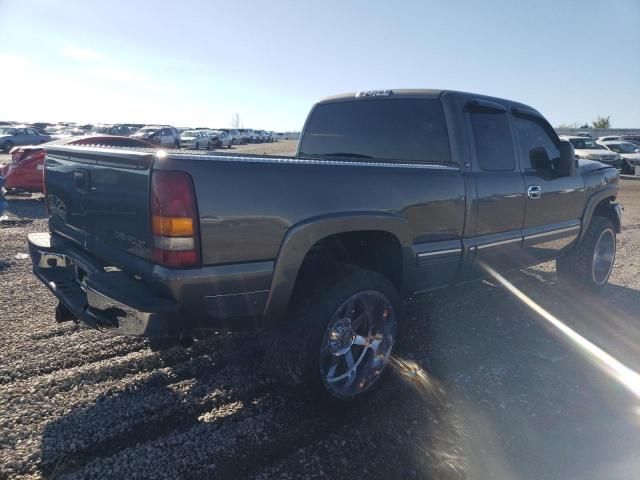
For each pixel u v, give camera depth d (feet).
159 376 11.55
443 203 12.16
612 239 19.39
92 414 9.98
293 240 9.29
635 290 19.81
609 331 15.23
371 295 10.51
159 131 114.83
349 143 15.38
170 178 8.20
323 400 10.08
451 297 17.71
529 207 14.92
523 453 9.18
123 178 9.11
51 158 12.18
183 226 8.27
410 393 11.19
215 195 8.48
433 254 12.08
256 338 13.57
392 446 9.29
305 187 9.52
